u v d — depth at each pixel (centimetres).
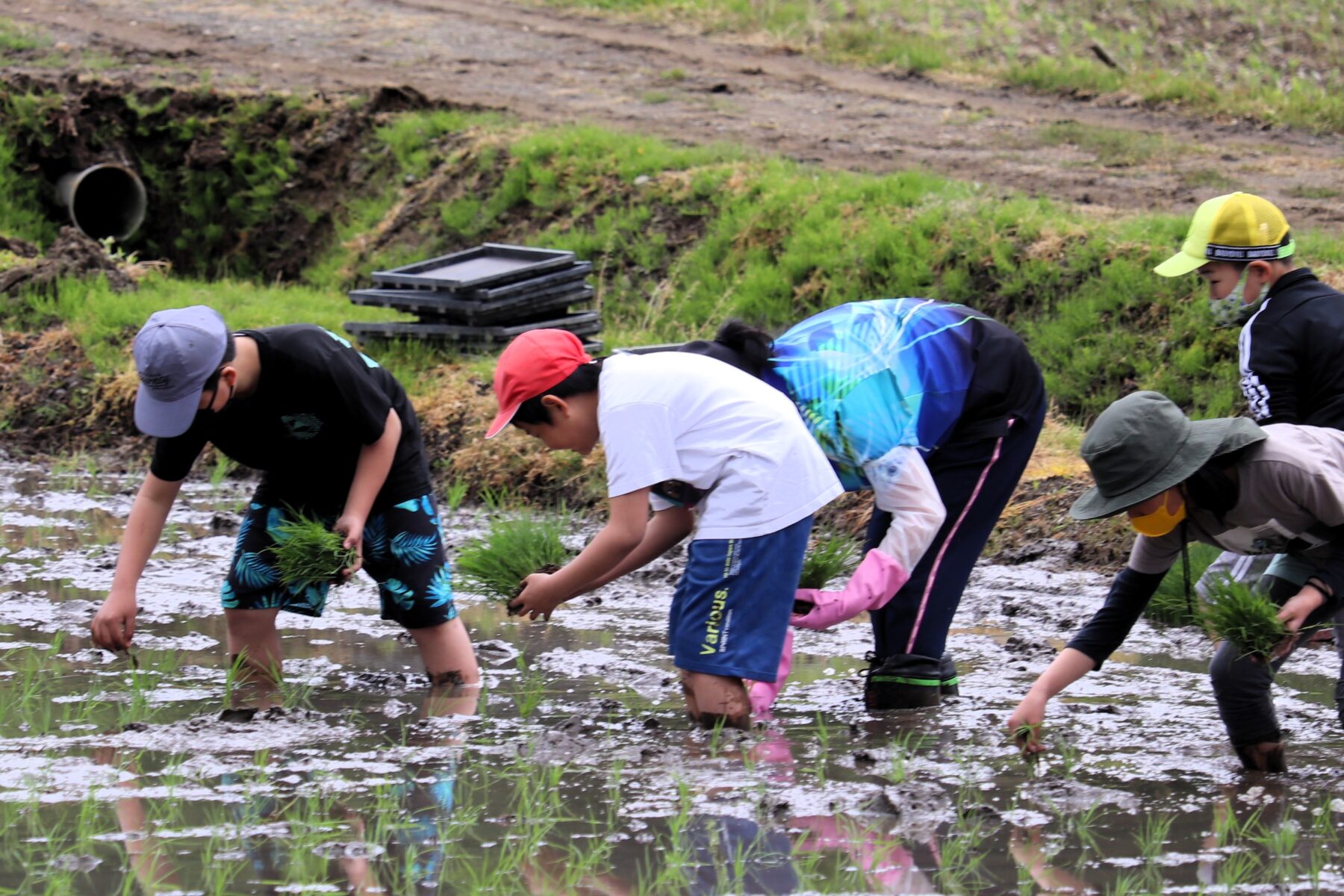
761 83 3488
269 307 2314
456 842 647
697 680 834
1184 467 688
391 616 938
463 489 1703
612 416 779
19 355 2106
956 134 2955
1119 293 1850
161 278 2475
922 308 898
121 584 855
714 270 2364
